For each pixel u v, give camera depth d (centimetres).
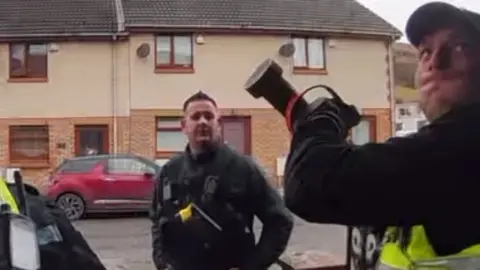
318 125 178
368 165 163
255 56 2516
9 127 2427
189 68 2466
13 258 224
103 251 1336
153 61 2445
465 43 176
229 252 377
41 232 262
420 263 173
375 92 2678
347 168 165
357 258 216
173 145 2452
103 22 2448
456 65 177
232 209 377
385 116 2673
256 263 372
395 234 185
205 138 381
